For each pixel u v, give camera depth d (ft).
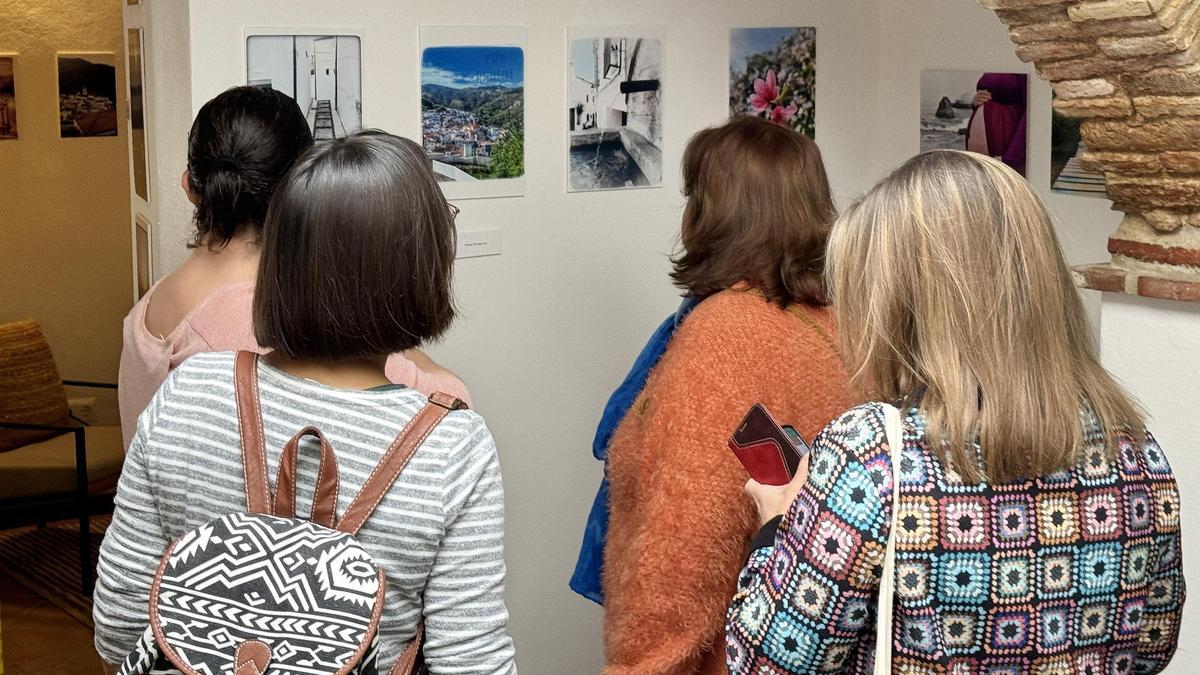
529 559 12.05
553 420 11.93
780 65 12.78
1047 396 4.47
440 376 7.50
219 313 6.72
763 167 7.04
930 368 4.54
